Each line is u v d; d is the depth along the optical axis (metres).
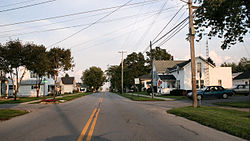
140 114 12.84
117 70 77.50
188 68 35.34
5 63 25.83
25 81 43.16
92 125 9.02
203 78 35.22
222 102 19.59
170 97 30.31
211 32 16.27
